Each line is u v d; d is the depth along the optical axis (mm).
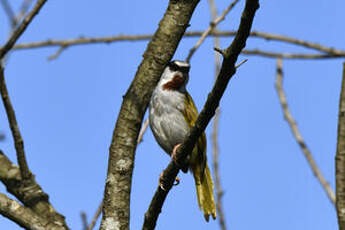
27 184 8430
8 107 7969
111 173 7754
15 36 7539
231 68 6656
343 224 7480
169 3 8234
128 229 7664
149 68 7977
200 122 7637
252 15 6043
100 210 8922
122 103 7980
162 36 8055
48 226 7859
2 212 7797
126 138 7812
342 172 7781
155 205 8367
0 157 8703
